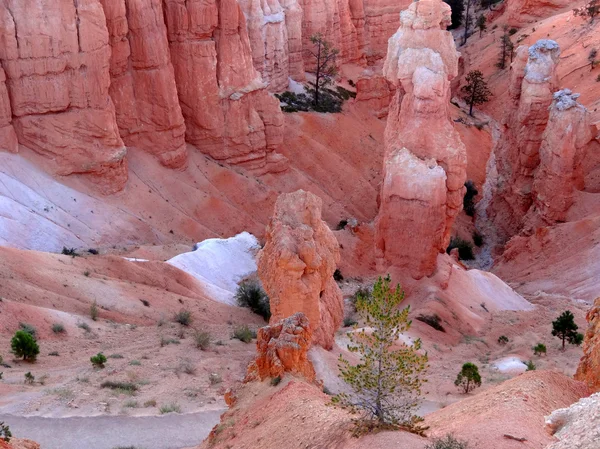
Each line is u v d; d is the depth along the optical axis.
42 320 34.31
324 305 32.66
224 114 69.25
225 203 65.50
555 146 60.00
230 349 35.69
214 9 66.69
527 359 37.88
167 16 65.75
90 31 55.66
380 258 49.50
